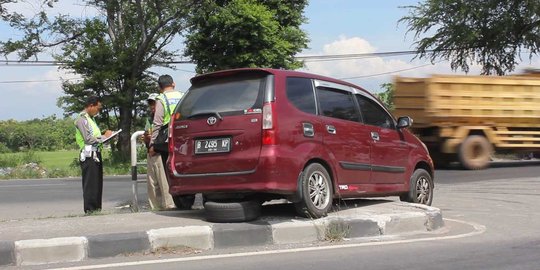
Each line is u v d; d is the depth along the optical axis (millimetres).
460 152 17594
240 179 6516
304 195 6727
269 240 6418
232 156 6574
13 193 13867
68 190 14602
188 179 6926
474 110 17953
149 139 8523
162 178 8242
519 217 8875
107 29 29031
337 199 7473
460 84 17844
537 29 32375
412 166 8672
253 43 29406
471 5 32844
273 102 6547
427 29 35094
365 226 6961
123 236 5902
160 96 8023
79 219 7082
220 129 6703
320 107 7223
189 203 8234
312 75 7348
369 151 7793
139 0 27672
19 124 60719
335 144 7219
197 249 6121
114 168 24406
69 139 61750
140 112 29156
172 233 6070
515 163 20750
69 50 28000
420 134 18203
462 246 6449
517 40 33250
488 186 13352
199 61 30297
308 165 6848
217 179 6684
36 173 22578
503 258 5844
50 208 10789
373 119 8109
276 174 6402
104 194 12977
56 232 6203
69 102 27672
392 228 7148
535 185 13336
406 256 5895
